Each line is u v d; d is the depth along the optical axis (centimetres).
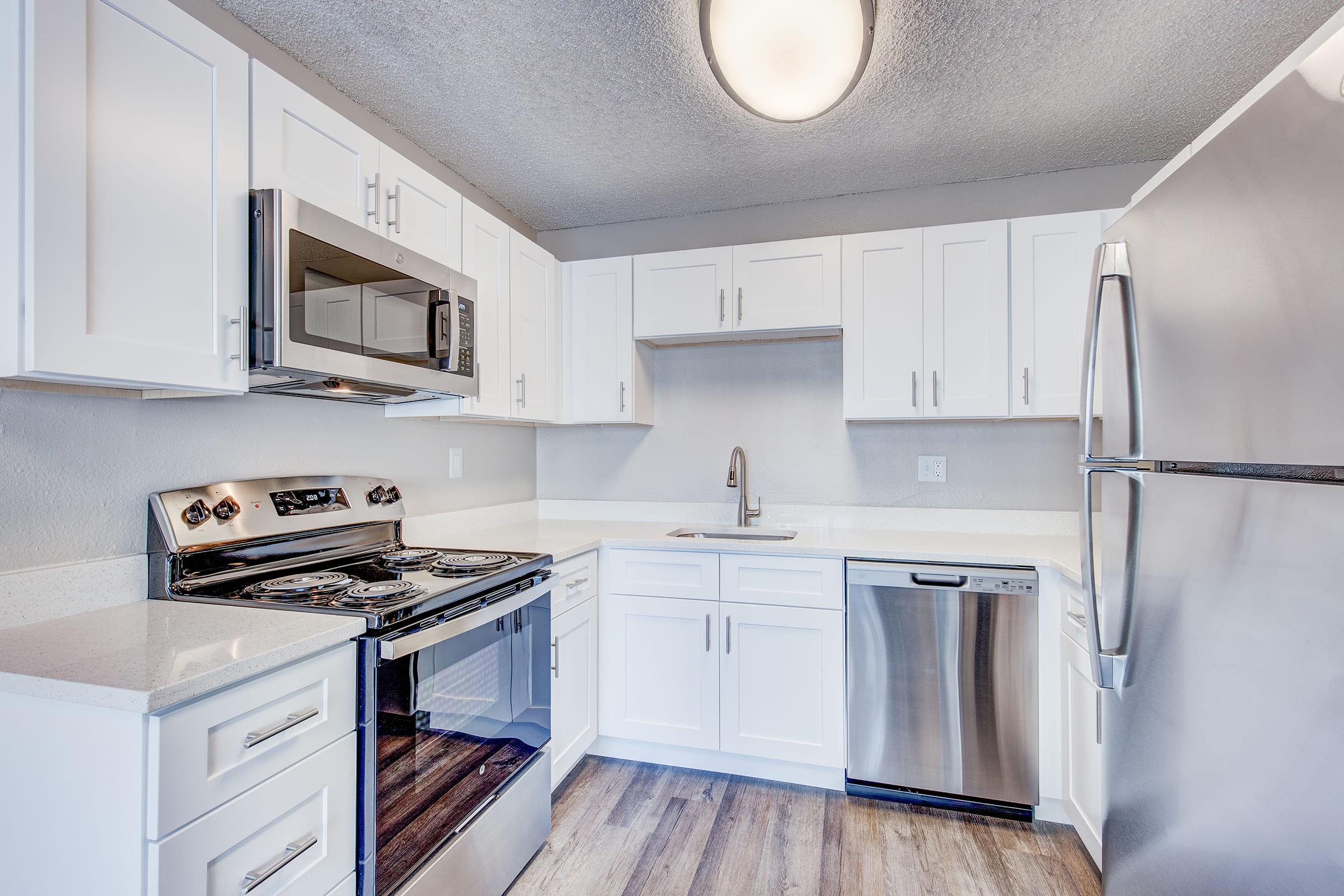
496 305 221
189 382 117
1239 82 187
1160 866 98
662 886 169
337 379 147
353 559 185
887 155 234
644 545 232
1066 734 188
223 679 97
